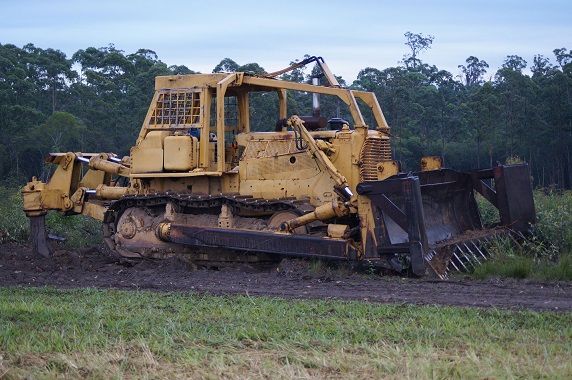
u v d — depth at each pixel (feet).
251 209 54.24
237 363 27.55
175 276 50.96
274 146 55.42
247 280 48.29
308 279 48.06
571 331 31.37
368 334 31.55
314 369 26.96
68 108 153.07
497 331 31.65
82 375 26.73
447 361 27.20
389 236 48.73
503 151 140.97
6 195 90.79
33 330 32.91
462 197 58.23
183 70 153.79
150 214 57.31
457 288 43.75
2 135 134.10
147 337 31.76
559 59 174.81
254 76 56.59
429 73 192.85
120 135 145.38
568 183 141.18
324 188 53.52
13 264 57.72
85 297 42.01
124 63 157.48
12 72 144.46
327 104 127.44
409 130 142.41
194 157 55.36
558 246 55.01
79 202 60.90
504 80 142.20
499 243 53.36
